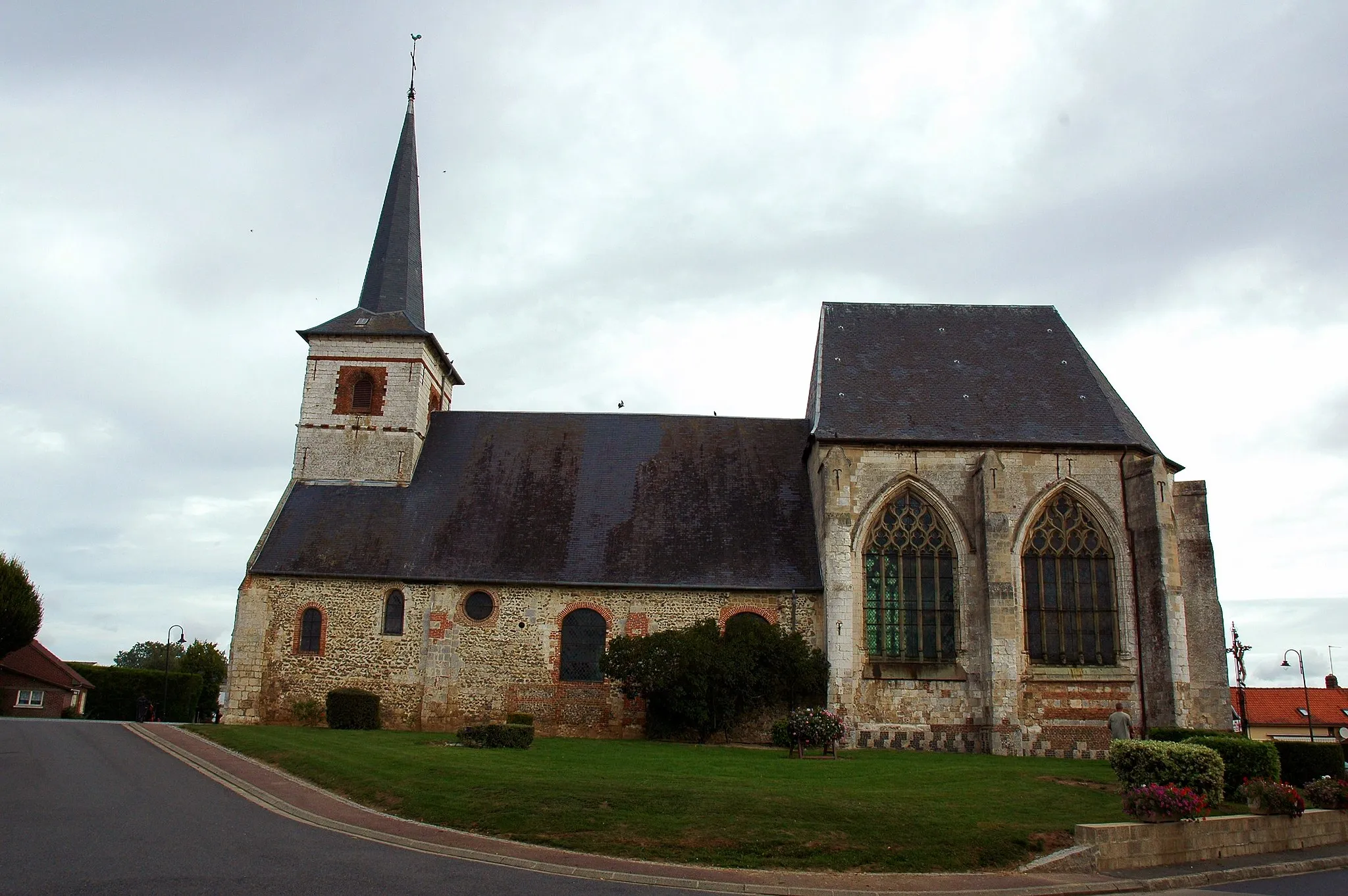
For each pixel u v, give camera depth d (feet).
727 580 101.65
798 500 110.83
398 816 50.16
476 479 114.01
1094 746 95.81
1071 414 107.45
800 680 95.09
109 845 39.73
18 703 156.25
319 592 103.04
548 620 101.35
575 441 118.93
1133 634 99.14
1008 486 102.68
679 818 49.70
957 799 56.90
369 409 116.16
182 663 248.52
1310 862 52.60
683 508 109.70
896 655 99.09
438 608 101.91
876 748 94.53
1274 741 72.28
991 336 119.44
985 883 44.45
